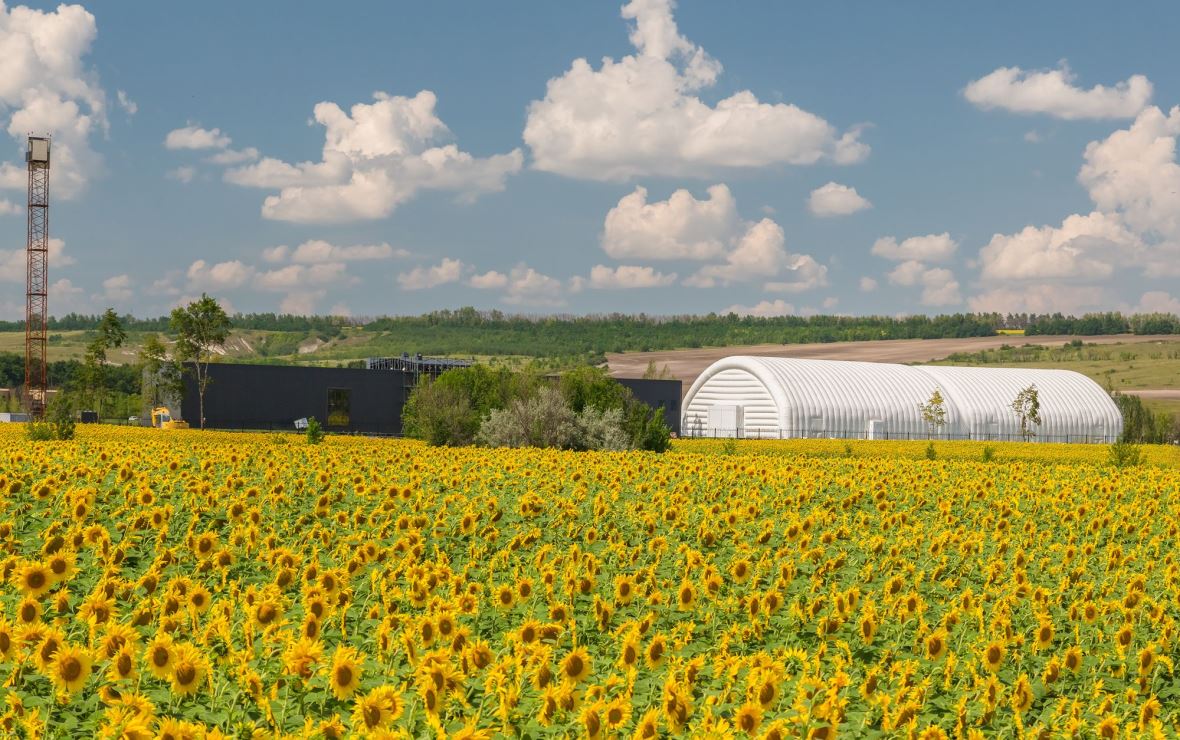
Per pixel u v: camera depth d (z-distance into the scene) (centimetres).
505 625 1115
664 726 795
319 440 4228
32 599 887
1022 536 1830
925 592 1420
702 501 2166
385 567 1220
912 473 2852
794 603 1189
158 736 636
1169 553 1694
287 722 780
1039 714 987
